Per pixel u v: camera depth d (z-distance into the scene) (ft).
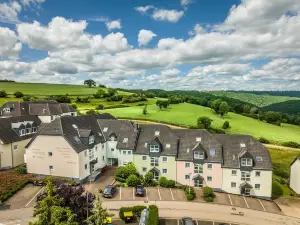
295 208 146.41
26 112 289.53
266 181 157.99
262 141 320.70
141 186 153.28
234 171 161.58
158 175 175.22
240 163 160.86
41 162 163.53
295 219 132.36
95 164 179.73
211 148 171.83
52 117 294.46
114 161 202.18
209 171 165.89
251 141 173.68
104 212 78.74
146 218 110.73
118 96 562.66
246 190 160.15
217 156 166.61
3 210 120.57
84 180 163.53
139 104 524.52
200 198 150.92
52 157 160.76
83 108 447.01
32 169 166.20
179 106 525.75
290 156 264.72
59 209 67.46
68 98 499.51
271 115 452.76
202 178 165.89
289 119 496.23
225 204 145.59
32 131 208.33
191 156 170.19
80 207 82.58
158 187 162.20
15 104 287.48
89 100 538.47
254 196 159.43
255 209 141.90
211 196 151.94
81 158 159.43
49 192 72.38
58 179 156.25
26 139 195.00
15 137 184.44
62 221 66.69
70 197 82.12
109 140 196.75
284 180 203.00
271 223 127.13
